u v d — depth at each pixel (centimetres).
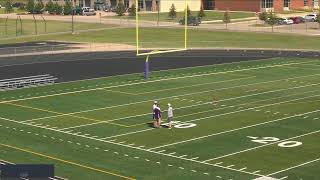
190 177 6100
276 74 13388
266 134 7888
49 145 7362
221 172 6266
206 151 7075
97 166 6481
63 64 15288
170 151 7088
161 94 10900
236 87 11625
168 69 14212
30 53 17750
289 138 7675
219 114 9150
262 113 9212
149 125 8444
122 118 8906
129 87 11681
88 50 18638
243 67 14538
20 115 9138
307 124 8469
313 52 18138
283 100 10288
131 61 15888
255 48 19375
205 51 18388
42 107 9769
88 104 10000
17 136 7819
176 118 8888
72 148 7225
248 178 6059
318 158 6781
